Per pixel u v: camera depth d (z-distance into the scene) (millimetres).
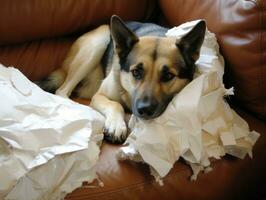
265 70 1200
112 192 1037
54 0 1557
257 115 1321
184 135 1064
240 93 1313
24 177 915
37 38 1623
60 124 1051
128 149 1085
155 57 1272
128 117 1399
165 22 1780
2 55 1574
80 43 1673
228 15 1272
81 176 1020
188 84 1203
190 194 1141
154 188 1082
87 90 1710
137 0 1733
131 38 1340
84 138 1027
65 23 1623
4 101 1070
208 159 1133
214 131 1131
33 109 1090
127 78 1362
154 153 1054
